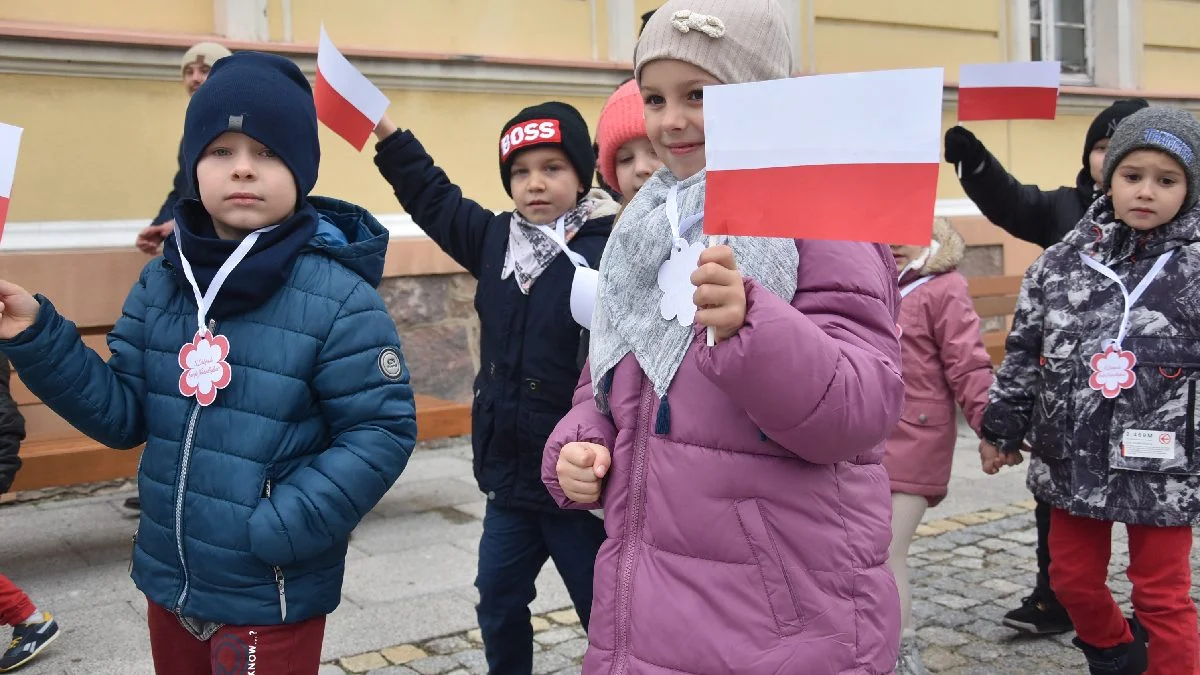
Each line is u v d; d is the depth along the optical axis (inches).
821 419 60.9
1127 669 118.2
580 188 115.0
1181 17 409.4
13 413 132.4
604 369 73.2
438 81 254.2
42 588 160.1
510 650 110.0
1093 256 117.8
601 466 72.6
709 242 68.2
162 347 84.5
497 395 108.5
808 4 315.9
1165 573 110.7
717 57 69.2
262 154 84.0
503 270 110.9
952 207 338.3
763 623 65.2
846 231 58.6
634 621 68.6
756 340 59.6
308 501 79.1
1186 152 110.3
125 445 87.5
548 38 273.7
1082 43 394.6
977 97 144.1
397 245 246.7
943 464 133.6
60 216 210.7
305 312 82.2
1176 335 110.8
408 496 215.5
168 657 86.4
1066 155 371.9
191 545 80.6
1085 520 117.3
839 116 58.5
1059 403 116.8
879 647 67.2
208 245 81.4
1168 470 109.6
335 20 242.2
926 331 134.8
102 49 211.3
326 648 137.0
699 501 67.0
